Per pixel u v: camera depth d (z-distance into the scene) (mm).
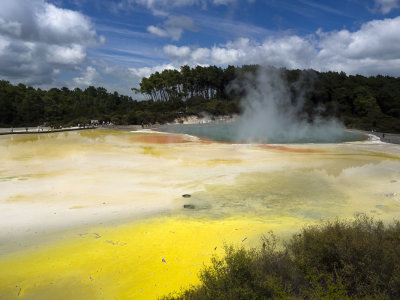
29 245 8844
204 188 15969
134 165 21984
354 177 18438
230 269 5891
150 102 96250
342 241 6609
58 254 8227
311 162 23484
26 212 11820
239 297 5164
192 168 21109
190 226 10438
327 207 12844
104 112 87500
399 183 16812
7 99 78562
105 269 7367
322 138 47656
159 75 106312
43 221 10859
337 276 5449
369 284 5418
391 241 6906
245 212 12219
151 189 15680
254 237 9312
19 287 6586
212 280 5672
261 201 13773
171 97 102562
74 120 76125
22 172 19094
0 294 6305
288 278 5969
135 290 6414
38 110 82938
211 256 8039
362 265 5785
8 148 29984
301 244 7414
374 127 67688
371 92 86688
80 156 25547
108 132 54625
